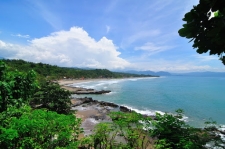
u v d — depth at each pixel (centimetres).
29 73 780
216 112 2658
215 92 5266
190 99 3953
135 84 8825
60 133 602
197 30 175
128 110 2730
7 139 461
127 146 700
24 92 741
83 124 1975
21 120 533
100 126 773
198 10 162
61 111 2011
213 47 182
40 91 2042
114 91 5634
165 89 6269
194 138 555
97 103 3350
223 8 148
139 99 4006
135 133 696
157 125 606
